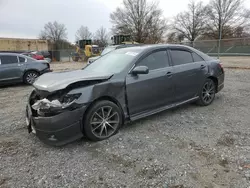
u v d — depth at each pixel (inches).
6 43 1387.8
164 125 151.9
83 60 1155.9
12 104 222.1
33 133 130.9
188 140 128.6
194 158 109.3
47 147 124.3
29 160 111.3
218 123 153.6
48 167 104.9
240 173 96.6
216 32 1979.6
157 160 108.3
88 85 124.4
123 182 92.9
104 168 103.1
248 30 1904.5
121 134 138.4
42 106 114.8
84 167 104.3
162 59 162.1
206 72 189.2
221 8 1930.4
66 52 1408.7
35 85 130.8
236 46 753.0
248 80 327.9
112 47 412.5
